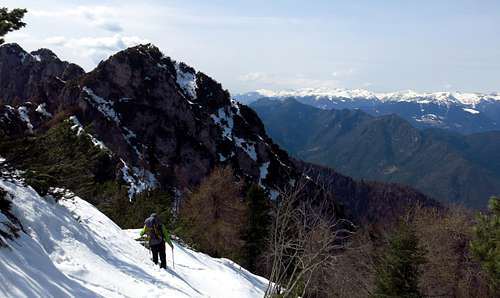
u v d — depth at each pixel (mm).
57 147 11008
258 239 41656
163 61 122000
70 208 12852
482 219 13469
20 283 5500
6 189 9156
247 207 43031
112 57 107562
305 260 12750
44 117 96188
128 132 98688
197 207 44375
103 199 24469
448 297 30406
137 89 106500
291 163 125062
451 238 31438
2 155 8469
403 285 22078
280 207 12039
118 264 10984
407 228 23438
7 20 7027
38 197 10375
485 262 13039
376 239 27625
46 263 7137
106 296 8023
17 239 6992
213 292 15156
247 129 120688
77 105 97375
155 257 13789
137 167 91750
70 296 6629
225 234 42656
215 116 117812
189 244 25031
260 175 106625
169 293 10367
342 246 12500
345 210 74125
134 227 24750
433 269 30406
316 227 11703
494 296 14336
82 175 12625
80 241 10336
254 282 23203
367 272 23438
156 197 30328
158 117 104812
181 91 117312
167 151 101500
